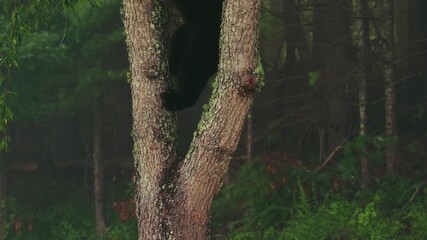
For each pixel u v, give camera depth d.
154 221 5.79
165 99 5.88
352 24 18.72
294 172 15.90
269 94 20.30
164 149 5.85
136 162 5.96
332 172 15.97
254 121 20.19
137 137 5.90
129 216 17.08
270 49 22.27
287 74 19.23
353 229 14.12
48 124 23.34
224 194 16.62
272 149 19.16
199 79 6.33
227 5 5.37
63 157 23.33
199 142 5.58
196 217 5.72
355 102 18.73
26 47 15.23
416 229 13.80
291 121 19.30
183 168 5.71
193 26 6.38
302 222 14.53
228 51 5.37
